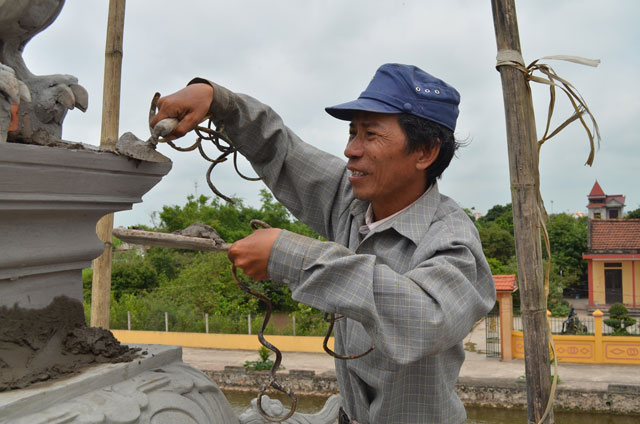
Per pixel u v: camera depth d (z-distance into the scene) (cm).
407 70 131
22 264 108
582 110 223
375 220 150
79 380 105
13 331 109
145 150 122
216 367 1210
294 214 176
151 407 112
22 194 100
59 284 121
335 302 104
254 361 1253
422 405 137
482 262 127
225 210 2127
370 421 146
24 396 93
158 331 1505
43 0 113
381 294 105
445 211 140
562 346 1212
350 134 142
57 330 118
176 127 133
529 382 251
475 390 1020
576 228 2622
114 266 1861
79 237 122
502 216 3033
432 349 105
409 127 129
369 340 136
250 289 120
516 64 239
